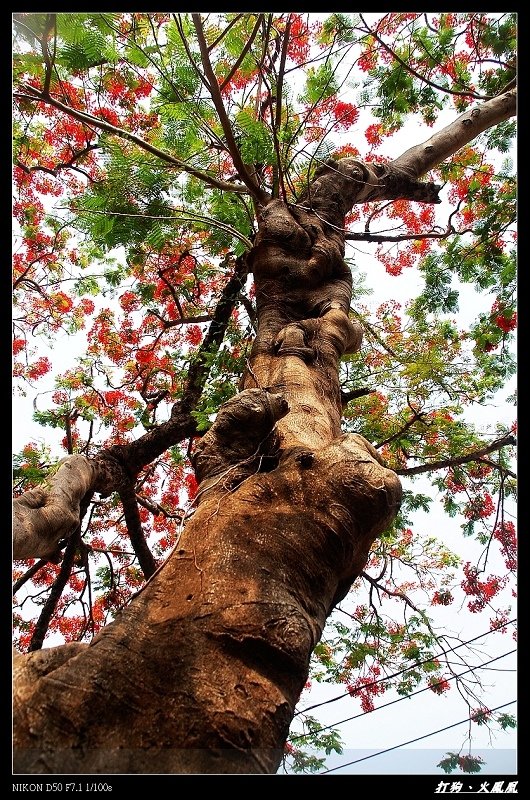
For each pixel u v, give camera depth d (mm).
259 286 5898
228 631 2346
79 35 4965
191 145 5957
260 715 2141
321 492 3020
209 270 10219
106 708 2072
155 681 2178
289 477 3127
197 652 2275
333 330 5277
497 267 8797
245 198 7391
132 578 9109
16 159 7895
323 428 3975
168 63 5984
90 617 7367
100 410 9500
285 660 2324
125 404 9758
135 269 9641
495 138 9430
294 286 5805
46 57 5277
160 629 2355
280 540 2775
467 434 8711
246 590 2516
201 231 9344
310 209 6246
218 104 5344
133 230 6160
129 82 7824
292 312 5641
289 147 6340
